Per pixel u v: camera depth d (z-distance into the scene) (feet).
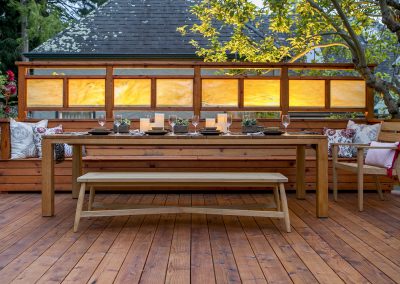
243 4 19.62
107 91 16.63
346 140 15.78
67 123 16.62
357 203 13.87
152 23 31.45
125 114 27.73
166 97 16.75
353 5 19.04
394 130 13.78
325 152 11.55
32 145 15.61
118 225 10.80
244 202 13.78
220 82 16.81
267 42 21.17
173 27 31.04
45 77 16.66
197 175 10.62
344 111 17.11
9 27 47.42
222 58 22.53
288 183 15.53
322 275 7.18
